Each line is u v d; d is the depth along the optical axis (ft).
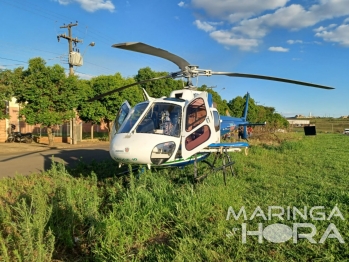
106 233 12.61
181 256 10.77
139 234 13.19
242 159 34.27
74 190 18.15
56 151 47.85
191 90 23.50
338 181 23.72
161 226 14.25
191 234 12.65
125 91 76.69
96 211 14.87
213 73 22.03
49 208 13.71
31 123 58.59
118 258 11.05
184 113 20.58
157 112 20.65
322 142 70.03
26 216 11.68
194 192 16.84
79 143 73.67
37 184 19.58
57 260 11.85
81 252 12.62
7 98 57.16
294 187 21.52
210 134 21.63
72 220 13.96
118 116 22.95
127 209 14.66
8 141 70.03
